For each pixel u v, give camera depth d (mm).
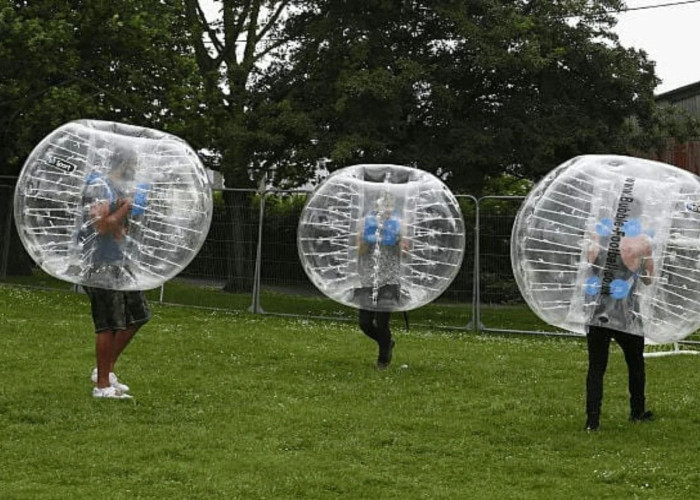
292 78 22781
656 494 7180
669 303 8562
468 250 17453
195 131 21797
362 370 12219
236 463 7707
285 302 18328
